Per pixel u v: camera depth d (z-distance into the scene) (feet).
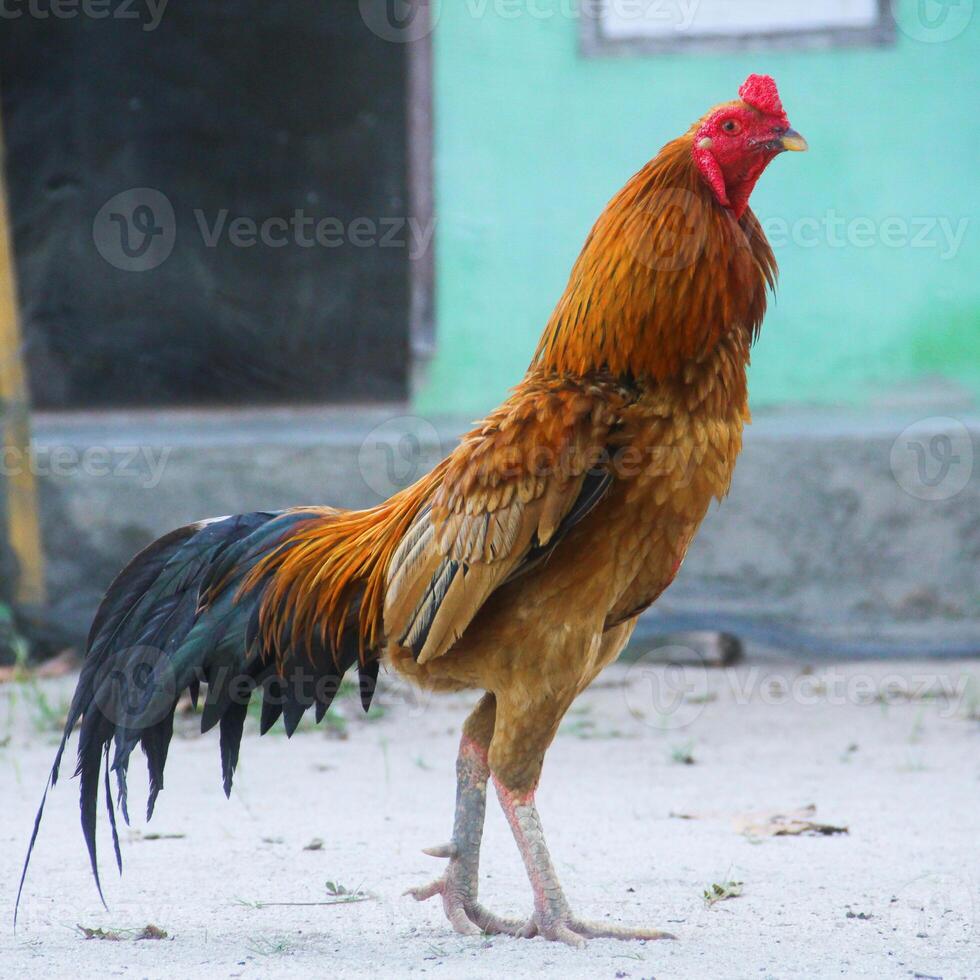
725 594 53.88
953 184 53.21
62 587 54.49
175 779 37.04
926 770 37.42
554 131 53.52
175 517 54.34
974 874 26.18
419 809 33.12
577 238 54.13
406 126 57.36
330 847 29.27
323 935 22.88
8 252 52.31
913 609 53.47
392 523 24.14
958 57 52.37
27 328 59.31
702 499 22.12
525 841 22.31
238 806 33.68
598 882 26.13
